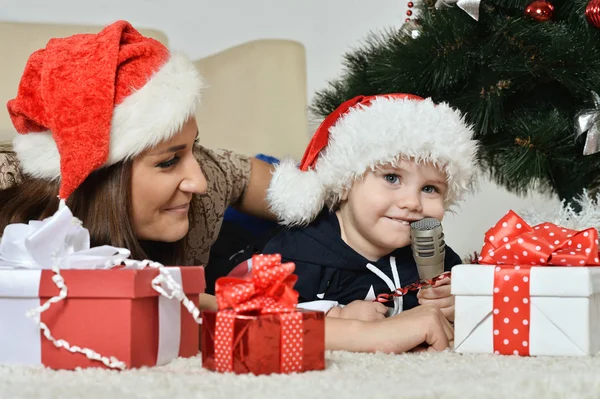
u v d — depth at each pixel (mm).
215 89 2396
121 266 991
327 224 1352
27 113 1161
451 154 1245
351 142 1270
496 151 1656
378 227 1267
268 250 1354
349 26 2684
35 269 923
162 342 953
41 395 734
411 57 1551
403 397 729
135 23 2635
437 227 1199
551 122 1538
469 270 1033
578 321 992
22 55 2215
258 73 2400
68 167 1117
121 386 769
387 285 1327
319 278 1314
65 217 964
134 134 1126
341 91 1770
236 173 1553
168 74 1168
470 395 745
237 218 1680
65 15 2586
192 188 1213
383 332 1062
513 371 870
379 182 1265
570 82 1496
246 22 2703
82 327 904
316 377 821
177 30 2670
